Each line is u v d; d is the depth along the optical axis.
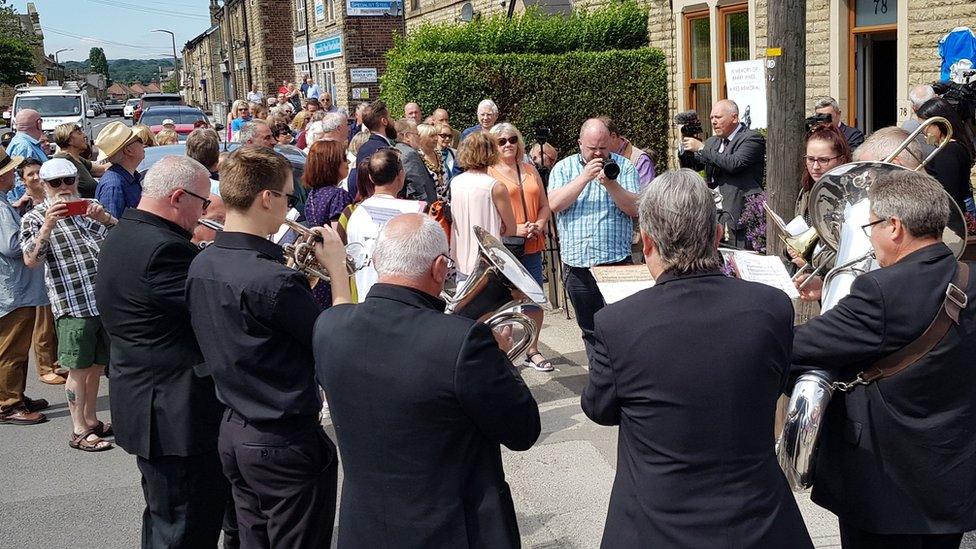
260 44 41.47
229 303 3.10
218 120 39.03
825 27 10.20
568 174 5.84
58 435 6.16
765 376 2.42
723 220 6.23
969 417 2.80
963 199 4.99
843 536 3.10
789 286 3.49
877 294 2.73
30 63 60.03
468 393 2.48
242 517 3.31
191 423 3.52
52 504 5.05
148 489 3.60
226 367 3.14
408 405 2.51
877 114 10.23
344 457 2.68
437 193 8.53
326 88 34.66
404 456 2.54
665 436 2.41
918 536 2.89
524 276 2.98
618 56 13.74
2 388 6.39
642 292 2.53
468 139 5.97
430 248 2.63
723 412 2.38
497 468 2.65
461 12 20.53
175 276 3.46
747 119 7.59
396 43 15.23
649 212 2.51
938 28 8.80
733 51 12.17
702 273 2.49
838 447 2.93
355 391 2.58
